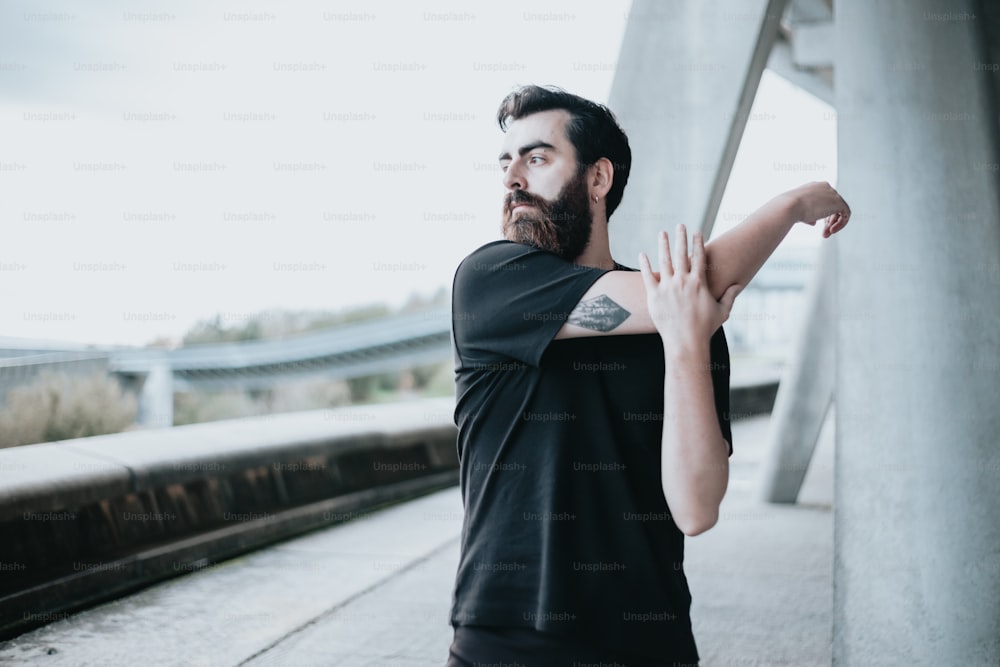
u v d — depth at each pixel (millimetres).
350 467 6949
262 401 22688
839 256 3432
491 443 1260
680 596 1246
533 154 1358
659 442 1254
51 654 3639
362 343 23016
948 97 3389
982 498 3137
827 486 8461
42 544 4207
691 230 3988
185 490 5238
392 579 4898
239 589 4672
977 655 3051
